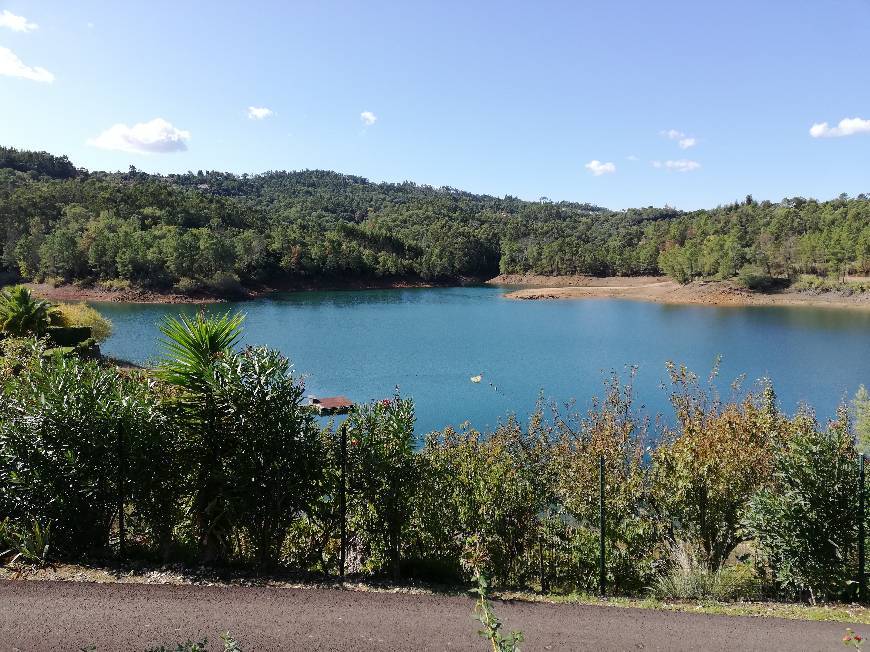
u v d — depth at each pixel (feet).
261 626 17.92
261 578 21.63
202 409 22.36
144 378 25.53
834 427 27.58
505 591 23.17
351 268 381.40
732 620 20.90
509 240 501.15
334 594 20.76
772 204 516.73
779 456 25.73
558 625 19.75
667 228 491.31
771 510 24.81
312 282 355.36
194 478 22.56
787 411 88.79
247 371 22.49
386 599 20.68
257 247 334.24
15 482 20.54
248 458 21.79
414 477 23.90
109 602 18.74
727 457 27.81
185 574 21.33
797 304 265.54
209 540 22.34
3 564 20.81
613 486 28.94
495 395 99.66
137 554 22.95
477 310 251.39
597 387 105.60
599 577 25.84
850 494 23.84
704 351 144.46
